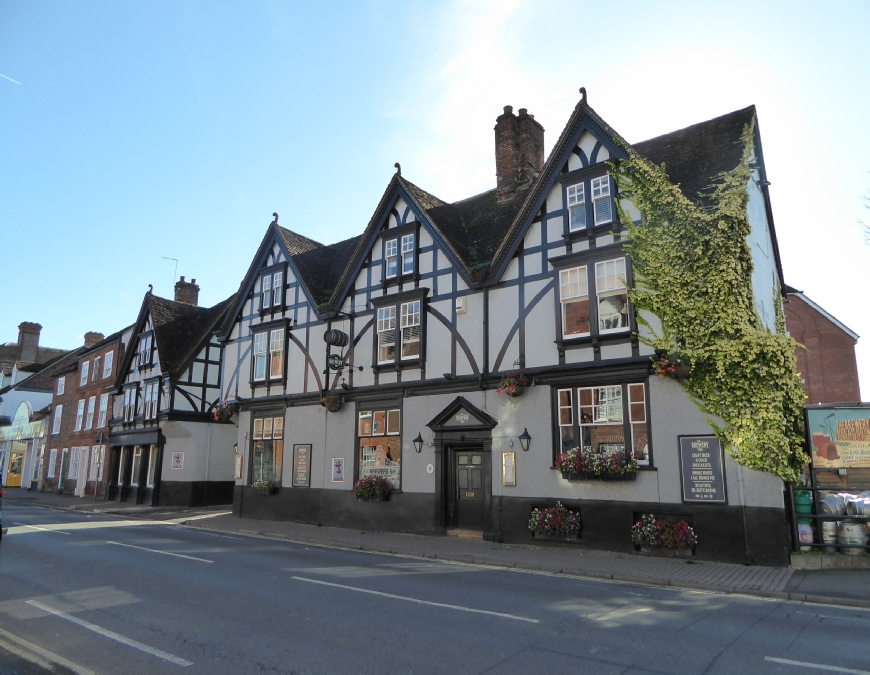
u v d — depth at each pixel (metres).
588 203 14.87
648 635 7.00
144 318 30.97
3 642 6.72
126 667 5.94
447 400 16.69
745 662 6.09
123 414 31.14
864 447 11.78
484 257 17.31
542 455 14.63
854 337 27.66
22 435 43.72
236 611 8.00
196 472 27.38
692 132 15.49
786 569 11.26
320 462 19.59
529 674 5.70
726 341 12.46
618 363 13.63
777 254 18.48
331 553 13.82
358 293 19.59
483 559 12.62
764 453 11.87
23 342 52.09
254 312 23.34
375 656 6.21
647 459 13.18
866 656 6.30
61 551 13.09
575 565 11.80
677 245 13.35
